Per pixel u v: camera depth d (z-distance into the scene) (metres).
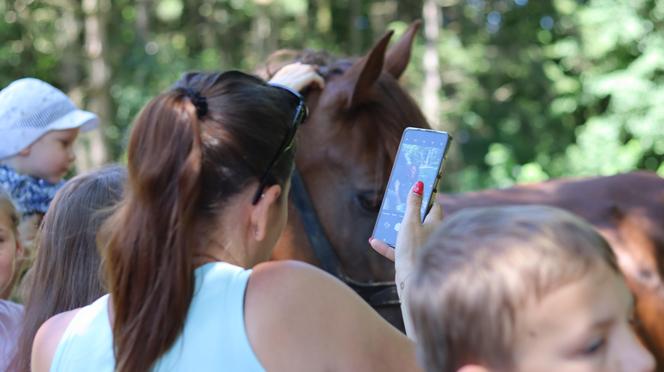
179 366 1.36
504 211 1.11
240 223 1.45
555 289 1.03
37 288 2.01
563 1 20.06
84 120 3.13
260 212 1.45
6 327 2.09
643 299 2.96
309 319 1.36
